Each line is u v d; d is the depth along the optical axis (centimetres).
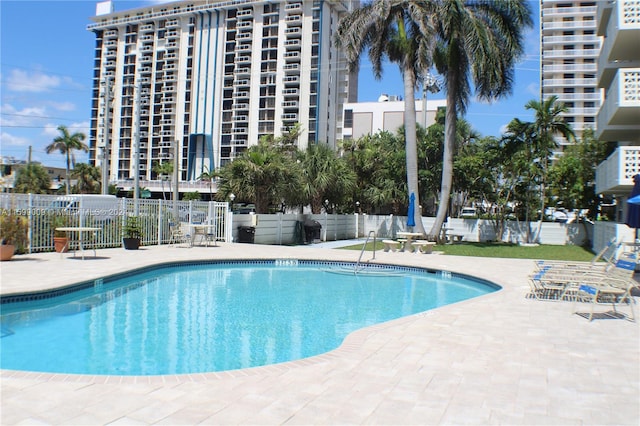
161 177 8362
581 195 2847
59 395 423
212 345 718
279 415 390
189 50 9106
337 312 993
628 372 521
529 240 2842
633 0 1625
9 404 400
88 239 1723
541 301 976
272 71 8319
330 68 8300
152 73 9625
